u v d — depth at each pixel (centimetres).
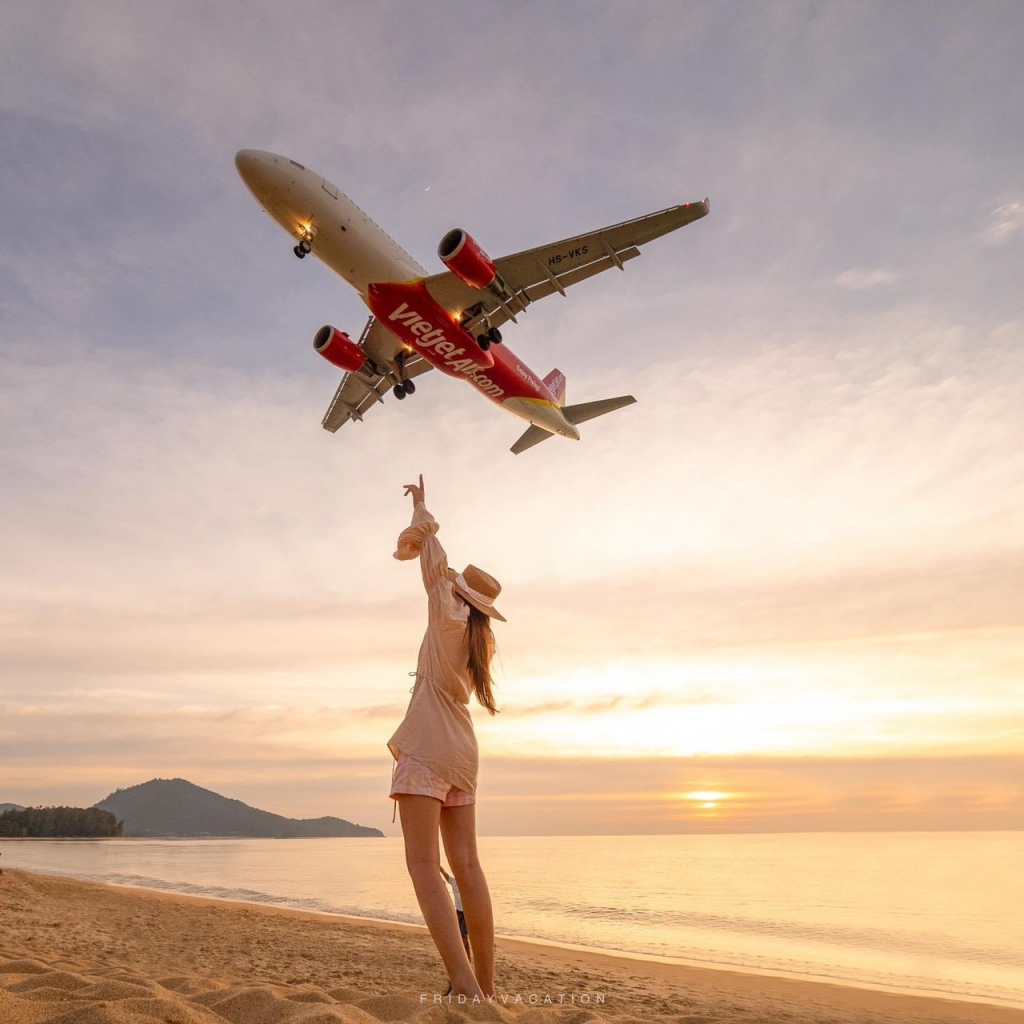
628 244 1862
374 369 2238
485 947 289
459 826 294
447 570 304
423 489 327
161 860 5894
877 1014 660
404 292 1708
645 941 1452
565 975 853
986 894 3033
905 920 1989
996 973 1116
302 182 1565
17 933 854
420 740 278
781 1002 715
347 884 2992
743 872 5238
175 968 694
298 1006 224
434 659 289
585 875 4844
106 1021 182
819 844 17300
